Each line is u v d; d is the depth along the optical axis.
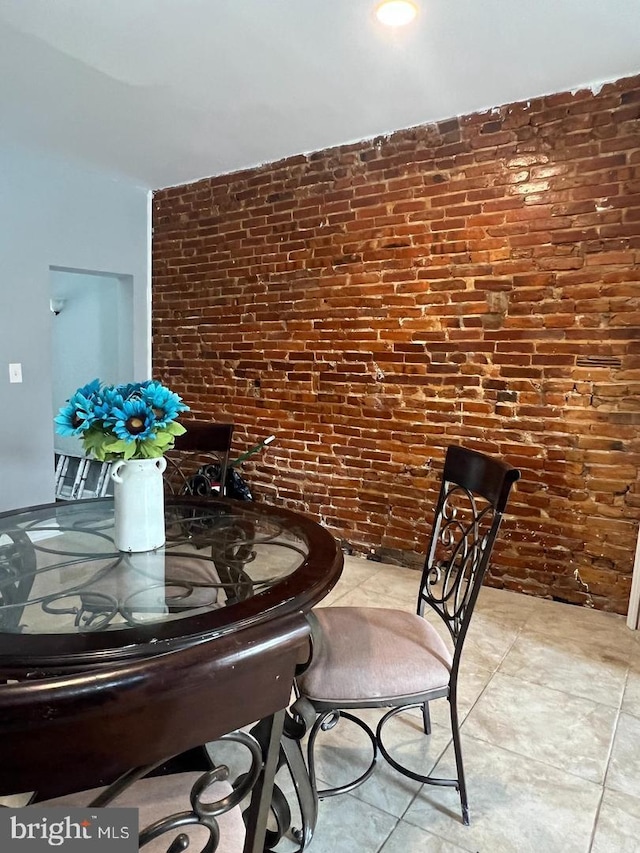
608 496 2.70
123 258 4.15
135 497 1.59
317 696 1.39
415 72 2.45
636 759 1.75
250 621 1.18
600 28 2.10
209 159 3.59
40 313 3.62
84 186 3.81
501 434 2.95
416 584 3.09
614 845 1.44
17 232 3.46
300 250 3.56
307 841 1.34
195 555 1.60
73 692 0.58
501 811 1.55
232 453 4.09
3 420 3.47
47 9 1.99
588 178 2.60
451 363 3.06
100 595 1.34
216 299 4.02
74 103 2.77
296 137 3.21
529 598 2.90
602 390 2.66
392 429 3.32
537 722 1.93
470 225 2.93
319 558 1.53
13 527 1.86
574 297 2.69
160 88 2.60
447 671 1.51
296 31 2.12
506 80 2.53
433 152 2.99
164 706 0.62
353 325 3.39
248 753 1.78
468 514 3.07
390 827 1.50
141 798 1.01
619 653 2.38
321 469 3.64
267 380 3.84
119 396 1.49
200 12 2.00
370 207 3.24
